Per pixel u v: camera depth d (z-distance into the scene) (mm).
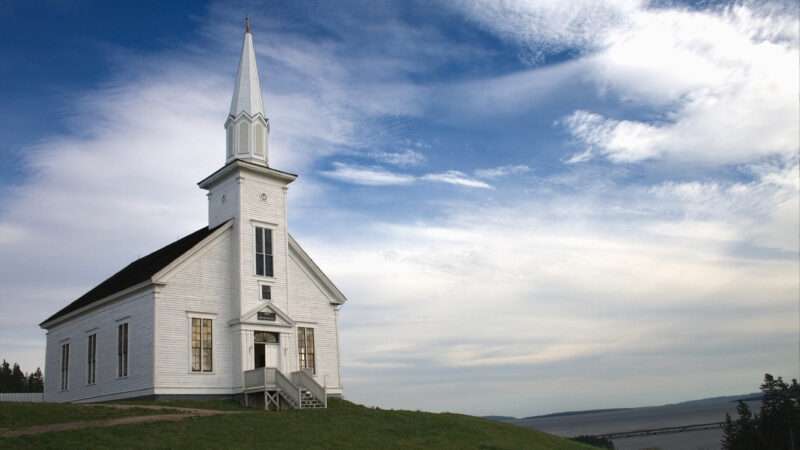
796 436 106750
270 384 41625
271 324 44812
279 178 47531
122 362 43031
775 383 113812
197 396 41344
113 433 27750
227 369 43031
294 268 48188
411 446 32500
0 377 105562
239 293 43906
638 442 188875
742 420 117438
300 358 46969
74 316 49000
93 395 45375
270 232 46656
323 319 49125
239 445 28141
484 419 44281
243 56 48969
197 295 42719
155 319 40625
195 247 43094
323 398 41969
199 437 28562
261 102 48438
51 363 51594
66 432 27062
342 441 31406
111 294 44406
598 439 190000
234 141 47094
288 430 31891
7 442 24984
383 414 39000
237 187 45781
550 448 38500
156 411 33875
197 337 42219
